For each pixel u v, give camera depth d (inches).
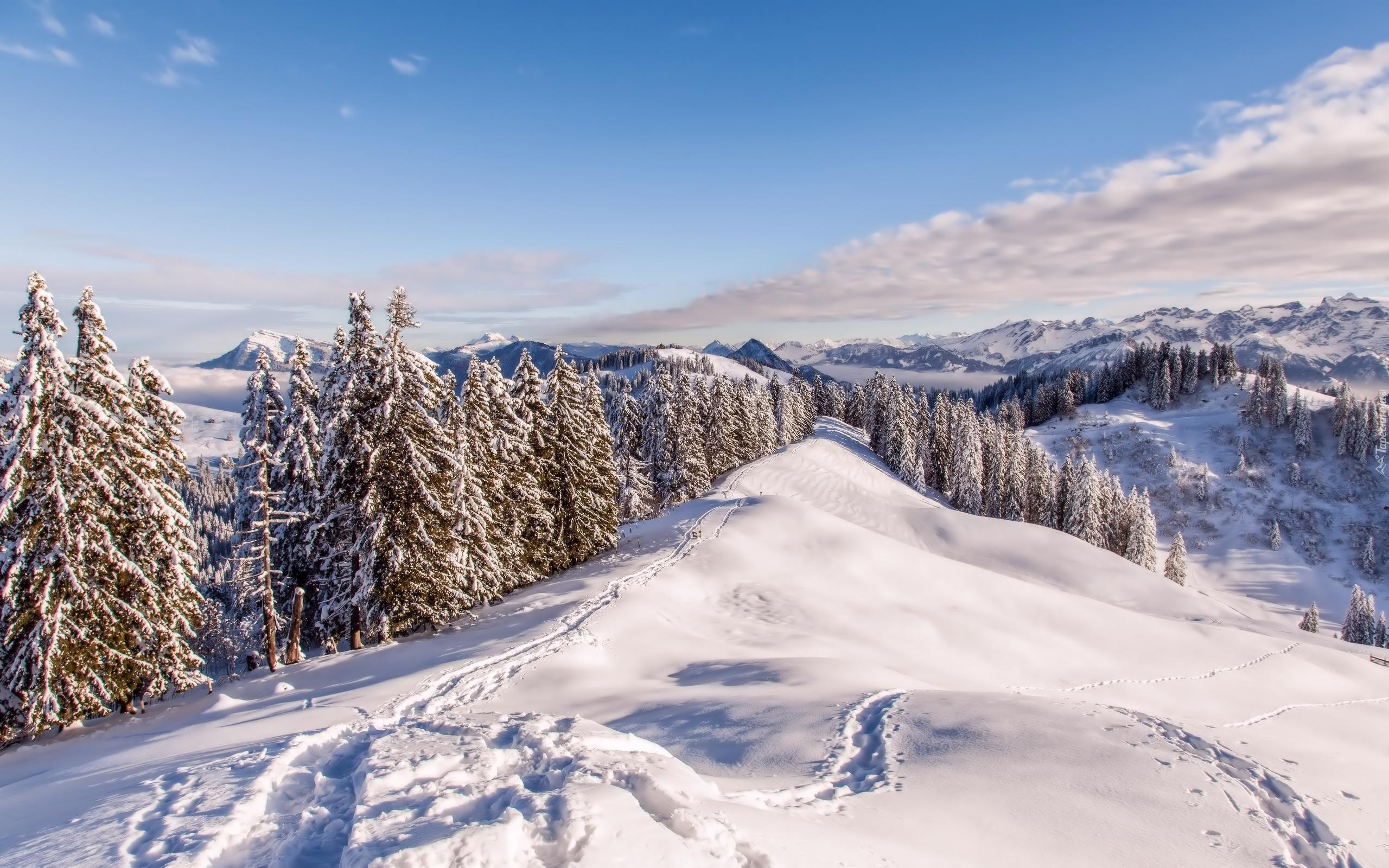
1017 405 5064.0
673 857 206.5
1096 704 533.0
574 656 730.8
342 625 965.8
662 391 2281.0
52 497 653.9
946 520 2162.9
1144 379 5388.8
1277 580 3221.0
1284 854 319.9
